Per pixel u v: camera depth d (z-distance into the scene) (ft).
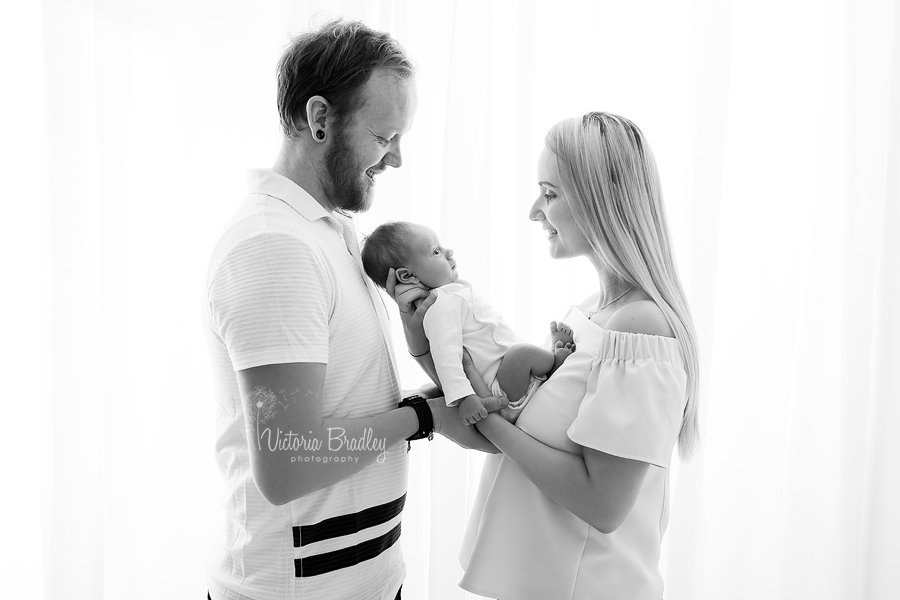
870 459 5.83
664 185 5.61
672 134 5.58
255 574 3.31
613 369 3.26
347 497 3.34
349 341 3.31
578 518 3.44
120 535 5.69
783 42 5.59
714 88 5.20
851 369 5.55
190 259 5.71
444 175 5.26
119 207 5.54
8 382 6.32
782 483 5.84
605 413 3.18
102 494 5.78
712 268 5.28
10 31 6.11
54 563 5.66
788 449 5.79
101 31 5.41
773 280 5.66
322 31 3.40
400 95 3.40
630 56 5.57
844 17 5.42
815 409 5.72
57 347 5.56
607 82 5.43
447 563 5.34
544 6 5.57
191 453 5.84
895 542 5.83
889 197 5.52
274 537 3.27
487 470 4.06
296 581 3.28
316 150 3.41
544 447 3.39
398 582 3.79
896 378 5.71
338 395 3.29
